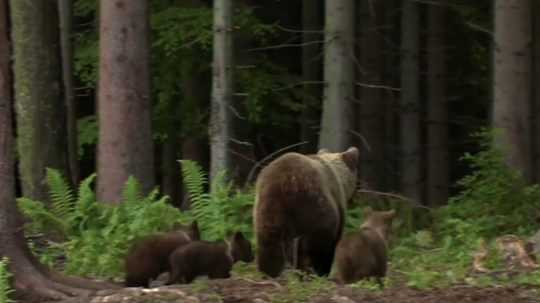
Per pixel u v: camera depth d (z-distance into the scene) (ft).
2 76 31.19
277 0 85.40
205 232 43.75
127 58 55.47
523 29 55.93
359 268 32.53
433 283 33.27
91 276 38.52
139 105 55.98
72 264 39.37
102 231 43.34
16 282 30.96
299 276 34.53
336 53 62.13
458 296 31.04
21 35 59.41
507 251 36.60
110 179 55.88
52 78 60.23
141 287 32.81
